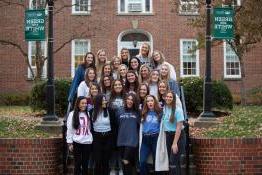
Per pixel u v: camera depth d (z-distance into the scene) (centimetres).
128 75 1227
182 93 1323
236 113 1773
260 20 2392
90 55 1320
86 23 3142
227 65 3192
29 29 1457
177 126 1130
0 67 3109
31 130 1404
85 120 1158
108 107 1184
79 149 1161
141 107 1180
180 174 1136
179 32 3167
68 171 1261
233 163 1227
